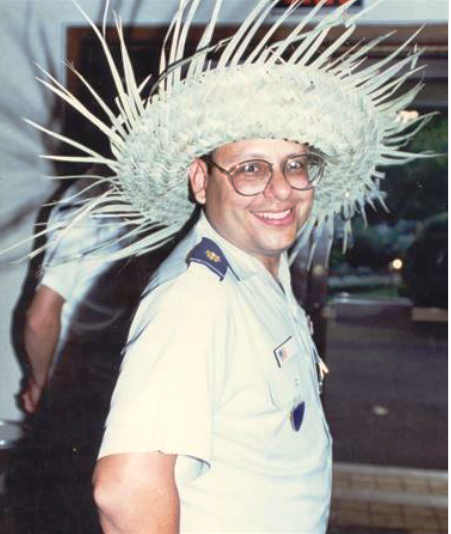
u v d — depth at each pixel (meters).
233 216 1.52
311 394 1.61
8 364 3.93
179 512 1.34
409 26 3.55
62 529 3.38
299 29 1.50
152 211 1.81
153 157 1.60
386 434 5.72
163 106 1.54
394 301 10.13
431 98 5.11
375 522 4.10
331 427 5.89
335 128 1.53
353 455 5.19
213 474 1.41
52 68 3.82
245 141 1.49
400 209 10.73
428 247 10.41
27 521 3.41
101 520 1.34
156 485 1.30
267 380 1.45
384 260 11.12
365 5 3.53
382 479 4.70
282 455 1.48
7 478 3.54
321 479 1.58
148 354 1.33
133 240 2.88
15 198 3.88
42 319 2.87
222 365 1.37
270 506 1.45
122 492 1.29
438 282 10.32
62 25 3.79
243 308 1.46
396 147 1.83
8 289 3.91
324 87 1.50
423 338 9.68
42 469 3.56
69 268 2.82
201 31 3.60
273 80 1.46
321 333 3.89
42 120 3.86
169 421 1.29
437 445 5.45
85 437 3.55
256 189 1.50
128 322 3.02
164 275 1.46
